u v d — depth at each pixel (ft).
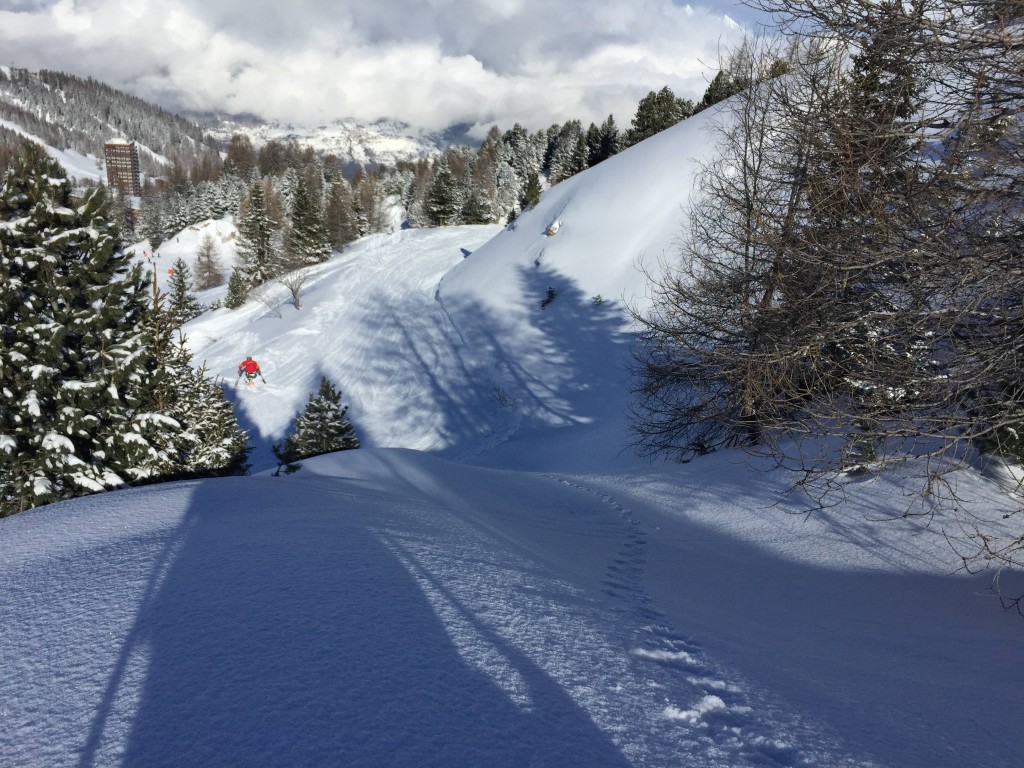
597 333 100.63
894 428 18.35
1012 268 15.24
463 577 12.38
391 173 459.32
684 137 121.08
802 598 18.51
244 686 6.96
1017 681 11.46
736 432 45.88
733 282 37.40
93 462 42.91
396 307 146.61
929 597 18.85
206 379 70.08
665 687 8.55
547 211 139.54
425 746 5.99
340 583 10.87
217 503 18.48
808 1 16.43
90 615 9.19
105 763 5.53
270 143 541.75
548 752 6.20
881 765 7.06
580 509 33.71
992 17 14.71
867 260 17.72
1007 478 26.76
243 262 234.79
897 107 16.97
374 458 41.91
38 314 41.45
